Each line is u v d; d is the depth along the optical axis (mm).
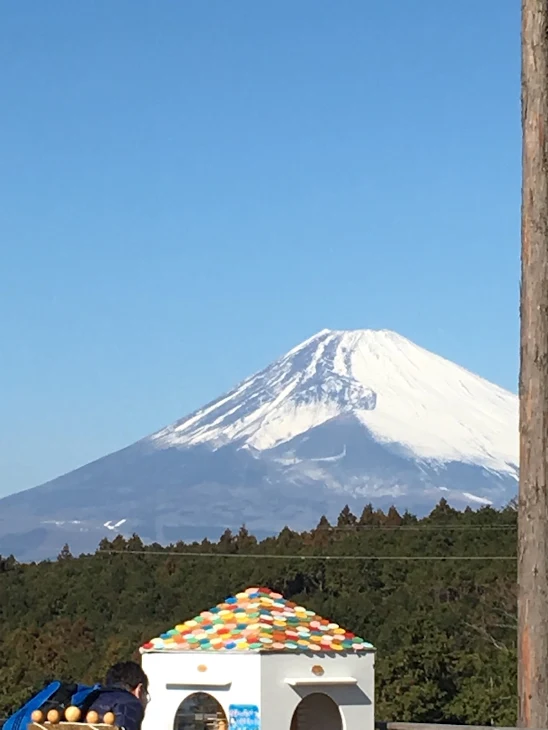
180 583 66375
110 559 73250
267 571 63344
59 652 54156
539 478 9734
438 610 50750
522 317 9992
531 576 9664
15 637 55844
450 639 42969
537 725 9516
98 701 9250
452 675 40594
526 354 9914
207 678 10227
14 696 38781
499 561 57656
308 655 10266
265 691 10016
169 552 71188
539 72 10148
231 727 10094
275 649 10117
